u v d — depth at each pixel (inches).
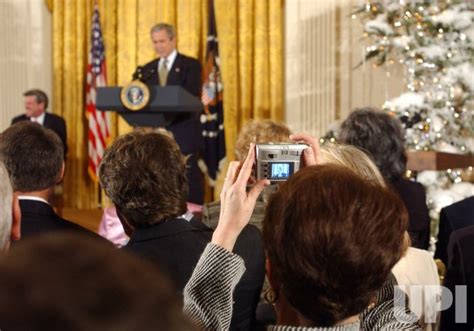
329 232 43.6
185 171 83.4
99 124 346.3
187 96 254.1
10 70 362.9
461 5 292.0
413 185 126.3
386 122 125.8
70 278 18.5
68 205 363.6
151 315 18.4
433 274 87.6
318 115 357.7
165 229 78.6
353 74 352.5
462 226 124.4
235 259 54.9
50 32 365.1
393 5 303.4
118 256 19.7
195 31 359.3
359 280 44.2
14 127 103.1
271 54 356.8
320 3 354.3
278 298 50.7
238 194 57.7
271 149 62.9
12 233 74.7
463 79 288.5
